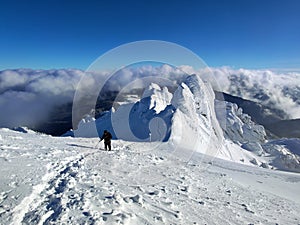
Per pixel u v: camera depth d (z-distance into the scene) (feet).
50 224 17.46
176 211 23.76
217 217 24.43
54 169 29.53
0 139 47.19
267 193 38.58
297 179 53.21
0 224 16.78
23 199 19.93
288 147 320.29
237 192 35.47
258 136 379.14
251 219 25.67
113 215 19.60
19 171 25.75
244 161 201.05
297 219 28.27
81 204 20.57
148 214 21.71
